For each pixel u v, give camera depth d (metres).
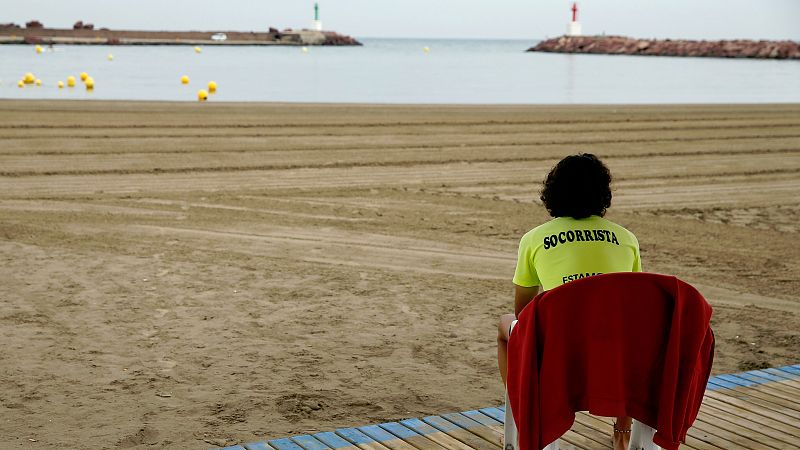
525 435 2.92
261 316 6.65
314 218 10.60
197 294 7.22
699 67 69.62
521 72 54.00
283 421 4.67
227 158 14.81
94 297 7.05
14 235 9.34
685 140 18.41
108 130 17.42
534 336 2.90
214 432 4.50
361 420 4.72
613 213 11.26
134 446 4.29
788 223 10.93
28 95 26.53
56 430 4.46
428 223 10.45
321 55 89.94
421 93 31.61
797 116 23.64
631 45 125.75
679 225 10.64
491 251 9.15
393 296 7.32
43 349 5.75
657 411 2.99
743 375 5.00
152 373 5.37
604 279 2.84
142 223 10.12
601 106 25.34
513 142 17.50
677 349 2.88
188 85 33.84
